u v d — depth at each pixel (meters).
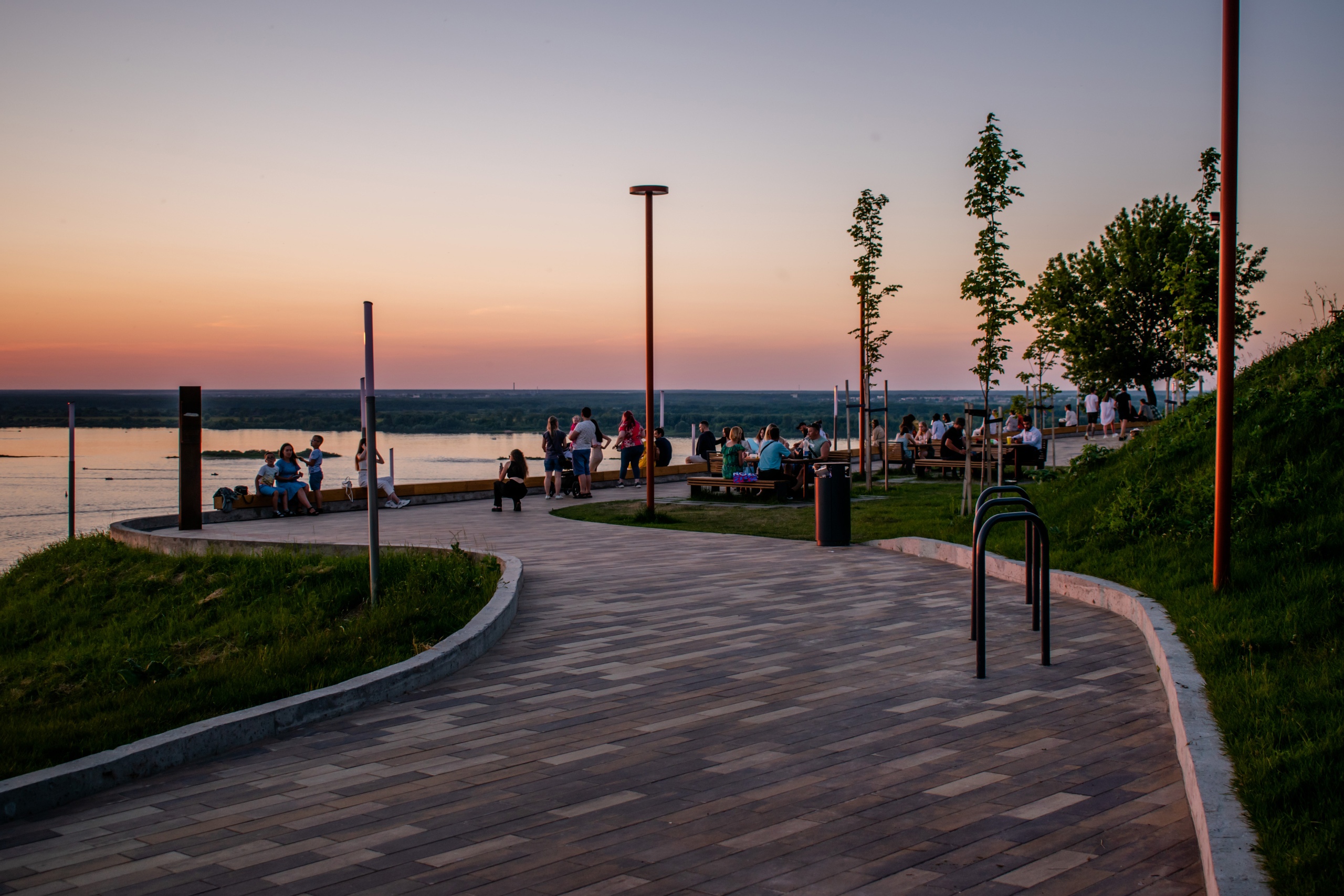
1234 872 3.40
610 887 3.76
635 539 15.16
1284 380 12.01
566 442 23.48
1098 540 10.45
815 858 3.98
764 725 5.81
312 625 11.37
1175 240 40.00
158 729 6.10
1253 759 4.31
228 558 14.94
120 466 63.91
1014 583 10.48
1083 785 4.72
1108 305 42.06
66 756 5.63
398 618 8.88
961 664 7.15
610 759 5.28
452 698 6.60
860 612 9.15
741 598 9.94
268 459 20.84
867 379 22.34
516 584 9.78
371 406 9.48
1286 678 5.38
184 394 18.58
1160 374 41.91
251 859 4.11
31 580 16.86
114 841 4.37
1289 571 7.57
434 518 19.48
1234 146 7.62
